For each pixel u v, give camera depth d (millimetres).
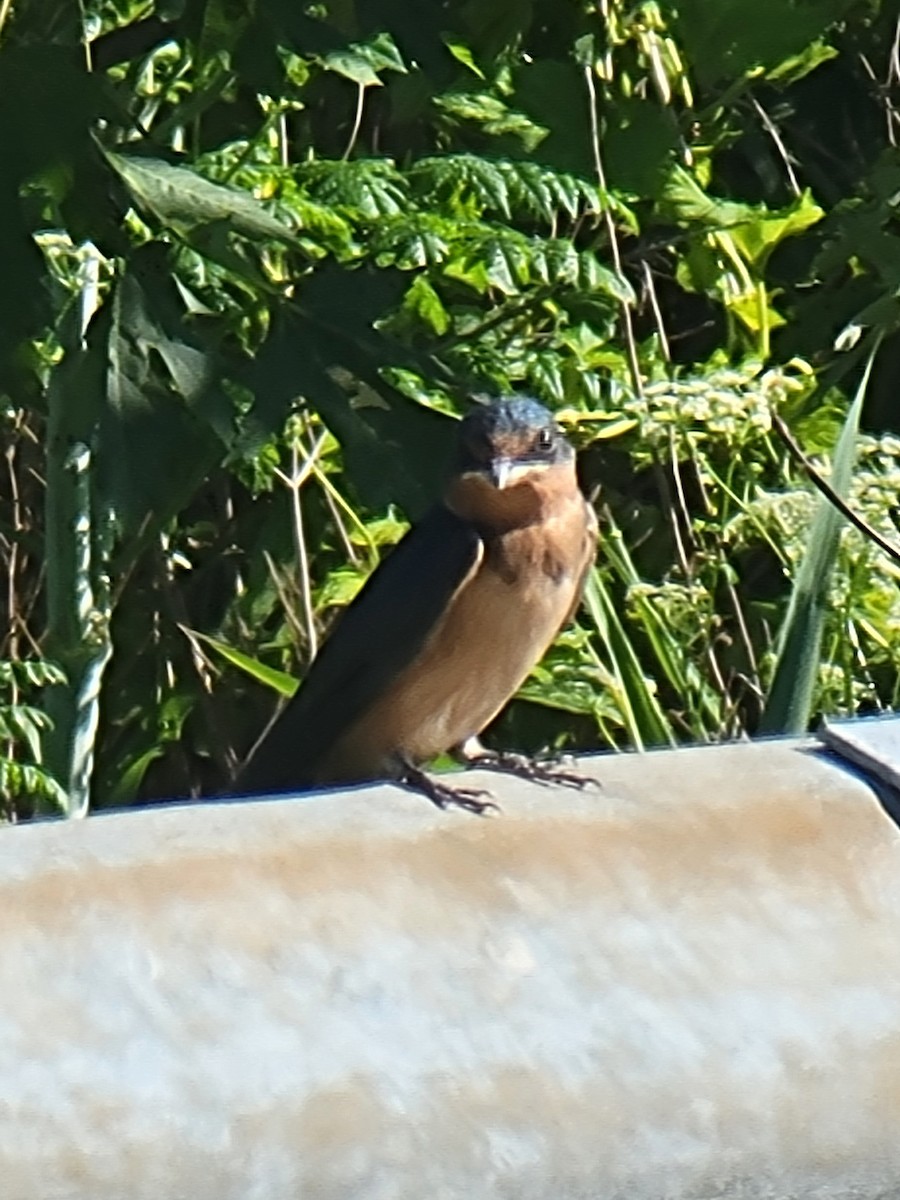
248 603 11641
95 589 10164
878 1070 3748
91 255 9703
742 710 11188
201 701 11617
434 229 9719
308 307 9281
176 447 9172
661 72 11734
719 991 3863
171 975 3793
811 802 4324
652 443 10469
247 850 4070
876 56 13742
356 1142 3547
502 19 11047
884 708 10664
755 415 10227
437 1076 3650
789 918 4051
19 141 8703
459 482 8219
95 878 3965
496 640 8242
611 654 9992
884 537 10133
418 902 4008
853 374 12766
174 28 10203
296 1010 3744
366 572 11172
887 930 4047
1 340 8648
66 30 9938
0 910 3875
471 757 8641
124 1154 3488
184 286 9758
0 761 9078
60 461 9891
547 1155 3586
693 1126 3652
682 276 11953
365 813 4270
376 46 9352
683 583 10930
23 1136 3498
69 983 3758
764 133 13523
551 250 9859
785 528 10375
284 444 10820
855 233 11898
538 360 10367
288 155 11984
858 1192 3666
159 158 9211
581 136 11258
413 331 10547
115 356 9133
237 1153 3523
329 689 8469
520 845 4137
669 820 4234
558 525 8227
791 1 11531
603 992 3842
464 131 11406
